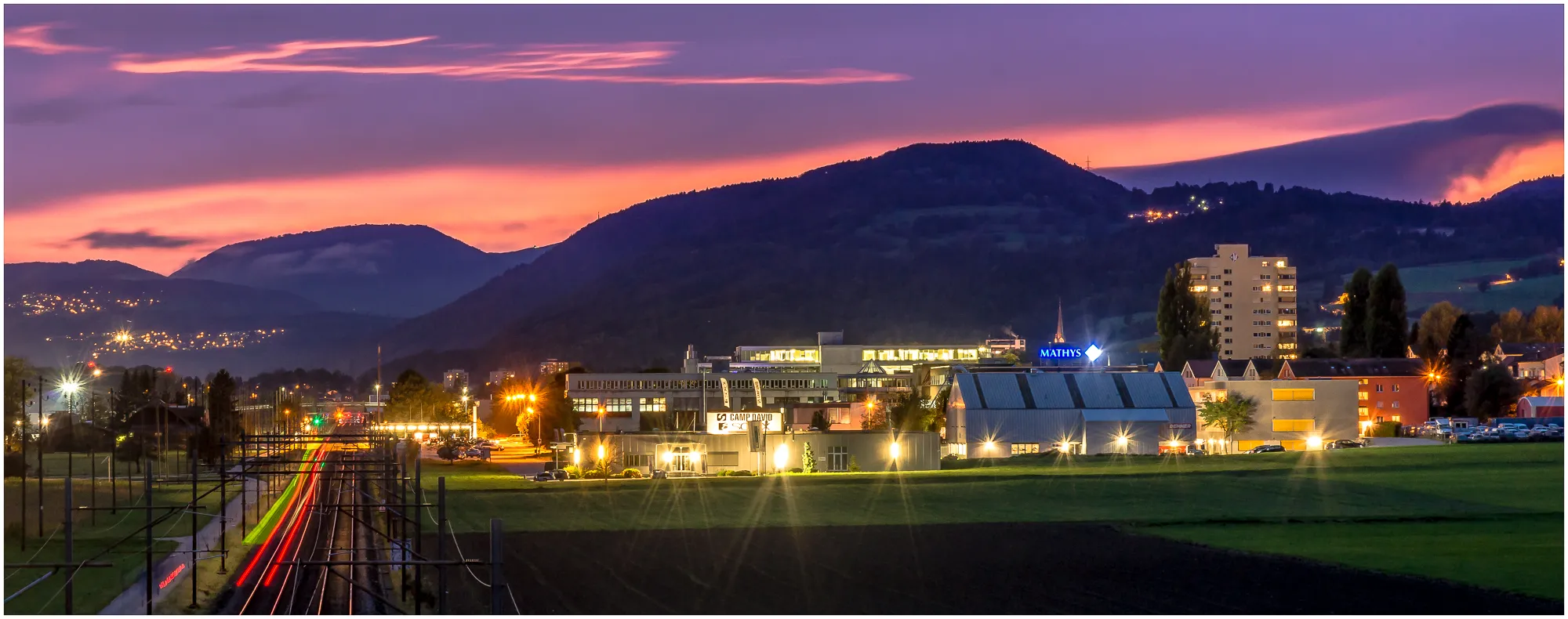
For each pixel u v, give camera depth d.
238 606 79.25
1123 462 177.25
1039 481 155.00
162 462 191.75
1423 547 105.56
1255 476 155.88
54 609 79.38
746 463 170.38
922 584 94.00
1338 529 117.12
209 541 108.88
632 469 171.25
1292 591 89.44
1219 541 112.06
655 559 104.44
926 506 136.38
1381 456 171.75
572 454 181.38
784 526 123.56
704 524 124.88
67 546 73.88
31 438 192.62
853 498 142.12
